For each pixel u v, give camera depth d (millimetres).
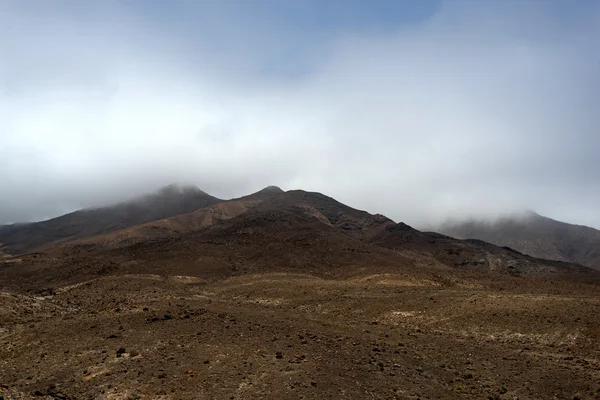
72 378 24594
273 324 38312
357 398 21984
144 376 23984
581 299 46562
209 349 28234
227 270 109938
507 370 30359
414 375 27031
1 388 23672
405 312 51781
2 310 42500
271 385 22656
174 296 63812
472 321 44875
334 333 37031
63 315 44969
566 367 31344
